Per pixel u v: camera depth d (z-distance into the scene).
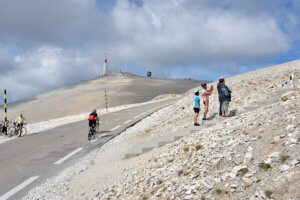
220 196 7.84
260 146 9.28
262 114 11.99
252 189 7.60
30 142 22.56
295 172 7.42
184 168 10.16
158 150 13.83
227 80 30.02
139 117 29.14
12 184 13.66
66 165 16.02
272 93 16.98
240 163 8.97
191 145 11.98
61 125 30.30
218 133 11.98
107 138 21.80
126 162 14.20
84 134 24.02
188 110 22.67
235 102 19.41
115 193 10.73
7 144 22.59
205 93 17.27
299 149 8.19
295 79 18.19
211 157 9.95
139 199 9.46
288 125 9.60
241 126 11.61
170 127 19.91
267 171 8.00
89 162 15.98
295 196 6.76
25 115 69.88
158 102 45.69
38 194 12.34
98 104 75.88
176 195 8.64
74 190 12.30
